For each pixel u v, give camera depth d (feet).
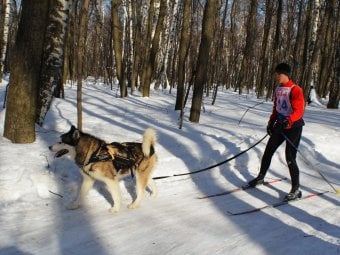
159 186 20.86
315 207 19.49
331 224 17.26
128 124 32.68
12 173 17.74
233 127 35.17
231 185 22.50
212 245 14.32
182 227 15.81
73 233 14.47
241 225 16.46
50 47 26.40
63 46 26.96
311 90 76.02
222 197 20.13
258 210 18.40
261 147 29.60
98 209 17.08
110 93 60.08
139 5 62.39
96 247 13.53
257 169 26.09
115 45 54.29
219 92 85.87
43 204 16.89
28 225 14.82
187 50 42.57
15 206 16.26
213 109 48.85
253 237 15.28
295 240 15.24
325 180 22.76
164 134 29.76
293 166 20.29
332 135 35.94
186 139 28.84
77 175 19.76
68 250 13.15
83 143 16.97
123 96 54.13
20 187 17.24
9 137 21.89
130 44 72.38
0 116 25.32
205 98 64.44
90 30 123.65
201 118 39.73
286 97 20.29
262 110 52.49
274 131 20.65
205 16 34.76
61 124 29.30
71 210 16.69
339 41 64.34
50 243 13.55
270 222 17.06
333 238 15.62
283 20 118.73
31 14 20.72
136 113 39.52
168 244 14.15
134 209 17.48
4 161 18.71
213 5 34.27
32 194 17.35
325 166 28.78
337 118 49.55
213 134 31.40
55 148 17.28
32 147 21.30
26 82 21.43
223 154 26.91
